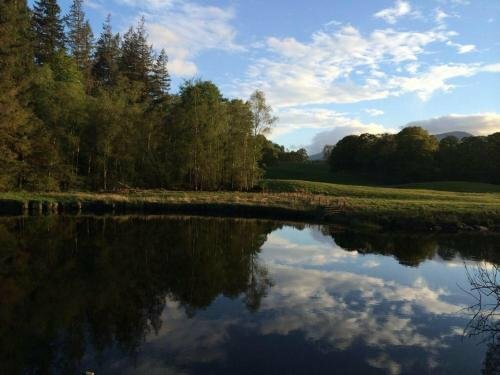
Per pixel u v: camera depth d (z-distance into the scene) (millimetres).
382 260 19906
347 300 13688
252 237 26000
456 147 84188
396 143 88938
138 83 64438
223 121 56688
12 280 15109
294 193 49188
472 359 9445
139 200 39125
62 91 48281
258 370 8688
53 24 68125
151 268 17359
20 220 30016
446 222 30016
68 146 47469
